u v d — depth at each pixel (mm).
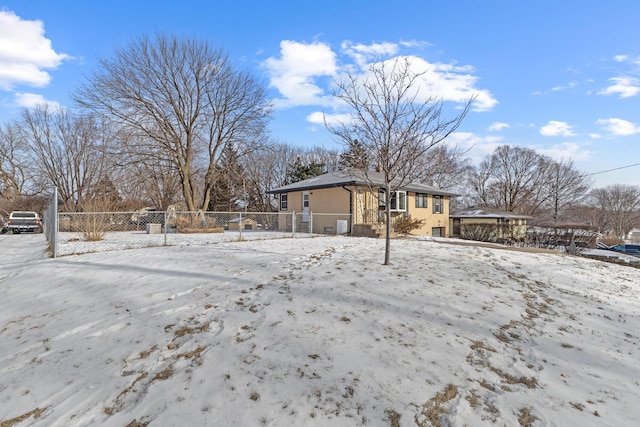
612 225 50000
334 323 4098
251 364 3150
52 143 32094
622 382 3275
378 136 7406
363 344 3588
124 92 20156
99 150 21359
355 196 17703
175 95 22250
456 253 9680
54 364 3258
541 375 3279
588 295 6379
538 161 45469
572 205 46125
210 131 23969
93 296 5367
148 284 5906
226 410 2510
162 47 20938
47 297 5480
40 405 2633
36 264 8406
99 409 2564
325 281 5891
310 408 2549
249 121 24188
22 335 4004
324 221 19094
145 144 20812
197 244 11438
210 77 22672
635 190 50594
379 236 15500
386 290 5469
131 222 19828
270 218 23594
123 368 3152
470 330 4160
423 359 3357
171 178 27094
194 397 2668
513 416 2604
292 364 3152
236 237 14469
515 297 5727
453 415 2557
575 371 3422
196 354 3375
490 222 29125
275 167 40344
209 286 5660
